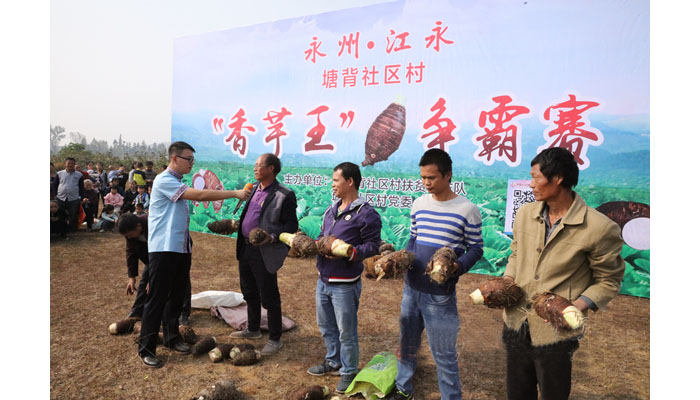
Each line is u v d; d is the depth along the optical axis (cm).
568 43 686
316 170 955
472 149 769
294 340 477
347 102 906
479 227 308
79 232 1109
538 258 258
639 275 649
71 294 621
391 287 681
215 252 934
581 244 241
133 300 599
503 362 346
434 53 798
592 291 241
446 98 791
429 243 313
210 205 1127
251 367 413
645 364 422
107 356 429
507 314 272
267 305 438
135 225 447
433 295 307
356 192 365
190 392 368
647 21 634
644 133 641
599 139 670
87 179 1195
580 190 686
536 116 714
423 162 308
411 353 334
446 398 308
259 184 452
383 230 873
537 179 249
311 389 348
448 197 317
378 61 863
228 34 1064
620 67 653
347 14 894
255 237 406
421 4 807
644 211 643
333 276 353
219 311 532
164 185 405
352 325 356
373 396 345
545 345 252
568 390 253
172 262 410
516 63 726
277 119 1005
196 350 431
